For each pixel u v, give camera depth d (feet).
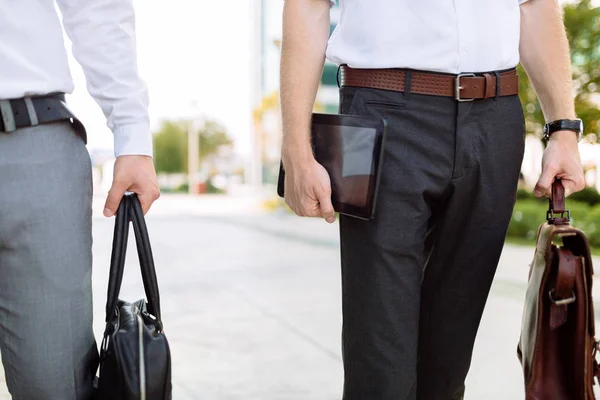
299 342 13.39
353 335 5.38
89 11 4.67
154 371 4.27
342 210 5.14
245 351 12.75
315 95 5.27
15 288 4.39
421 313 5.93
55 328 4.45
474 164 5.18
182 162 158.20
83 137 4.70
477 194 5.30
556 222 5.15
